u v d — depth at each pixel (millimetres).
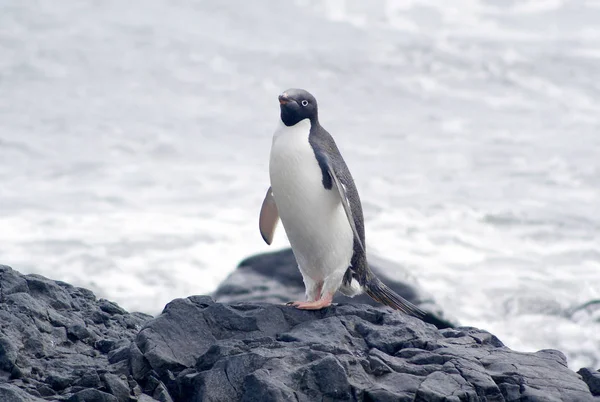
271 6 49625
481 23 48062
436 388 6562
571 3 52469
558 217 20031
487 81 36906
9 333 7078
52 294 7941
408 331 7418
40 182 21797
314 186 7613
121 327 7988
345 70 37812
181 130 28125
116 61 37656
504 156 25812
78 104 31156
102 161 24062
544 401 6578
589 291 15766
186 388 6738
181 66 37531
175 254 17031
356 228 7832
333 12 49344
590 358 13484
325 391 6535
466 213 20188
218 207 20141
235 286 13188
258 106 32344
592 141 27859
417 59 39656
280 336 7199
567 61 39594
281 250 13773
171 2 49094
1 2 45812
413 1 52031
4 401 6219
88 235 17844
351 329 7387
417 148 26719
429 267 16828
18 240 17391
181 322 7188
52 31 41594
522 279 16234
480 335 7895
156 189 21500
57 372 6863
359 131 28844
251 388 6414
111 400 6516
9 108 30125
